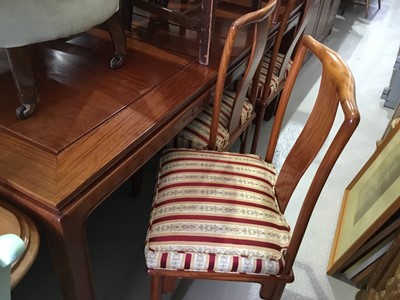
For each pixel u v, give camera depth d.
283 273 0.96
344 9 4.01
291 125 2.22
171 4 1.76
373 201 1.37
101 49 1.32
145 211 1.58
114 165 0.87
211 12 1.18
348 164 1.98
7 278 0.47
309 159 0.95
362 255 1.30
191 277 0.97
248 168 1.17
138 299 1.27
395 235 1.19
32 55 1.24
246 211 1.01
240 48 1.44
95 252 1.40
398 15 4.19
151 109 1.04
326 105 0.91
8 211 0.75
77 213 0.78
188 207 1.00
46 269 1.31
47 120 0.95
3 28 0.79
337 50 3.23
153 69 1.24
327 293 1.35
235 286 1.35
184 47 1.39
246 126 1.56
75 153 0.86
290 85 1.11
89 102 1.04
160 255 0.93
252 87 1.53
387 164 1.42
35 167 0.81
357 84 2.74
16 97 1.03
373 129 2.28
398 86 2.40
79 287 0.88
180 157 1.18
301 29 1.70
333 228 1.60
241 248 0.94
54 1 0.83
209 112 1.42
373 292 1.22
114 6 1.02
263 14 1.12
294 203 1.69
